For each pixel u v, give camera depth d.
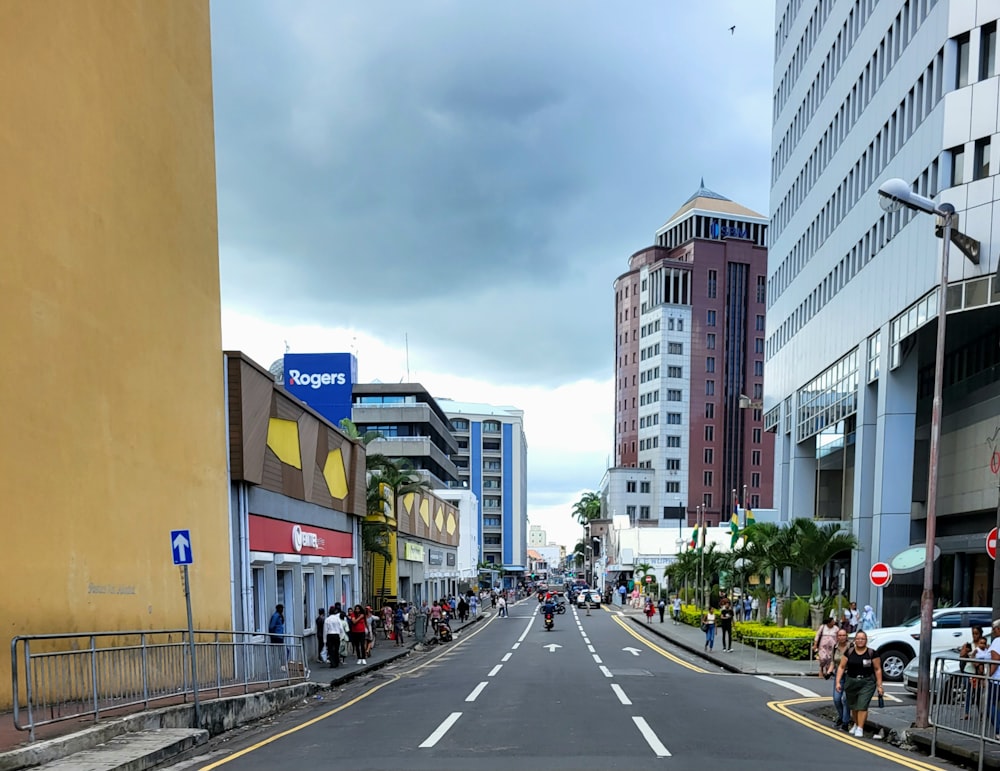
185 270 17.27
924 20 29.50
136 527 14.49
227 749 10.72
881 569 20.97
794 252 49.47
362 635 24.77
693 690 17.86
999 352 28.78
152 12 16.20
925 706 12.22
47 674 9.50
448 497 79.12
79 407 12.77
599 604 68.12
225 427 19.09
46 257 12.06
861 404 35.44
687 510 107.44
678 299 111.69
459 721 12.92
